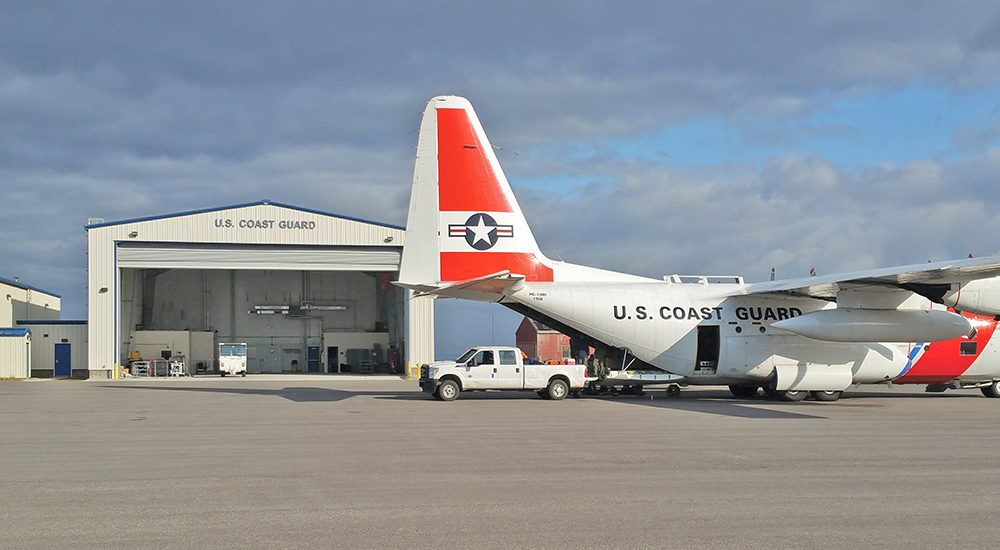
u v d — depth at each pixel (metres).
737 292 24.78
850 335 22.17
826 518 7.94
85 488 9.57
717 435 14.61
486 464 11.22
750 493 9.15
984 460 11.58
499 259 23.67
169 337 51.19
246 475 10.41
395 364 52.62
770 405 22.36
